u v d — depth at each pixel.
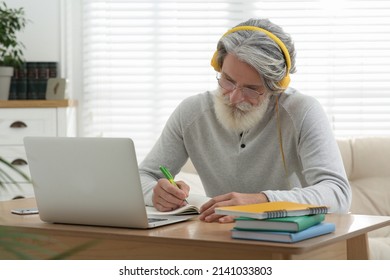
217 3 4.48
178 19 4.48
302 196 1.97
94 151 1.76
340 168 2.18
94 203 1.80
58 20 4.39
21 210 2.12
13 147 3.95
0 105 3.93
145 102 4.50
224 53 2.24
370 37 4.47
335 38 4.46
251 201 1.89
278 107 2.37
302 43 4.47
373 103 4.48
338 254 1.87
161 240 1.64
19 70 4.15
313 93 4.49
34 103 3.95
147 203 2.20
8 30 4.08
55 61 4.32
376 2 4.46
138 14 4.46
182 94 4.50
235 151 2.44
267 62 2.11
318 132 2.26
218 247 1.57
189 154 2.54
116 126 4.50
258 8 4.47
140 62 4.48
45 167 1.86
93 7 4.43
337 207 2.05
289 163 2.37
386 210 3.53
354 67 4.48
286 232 1.55
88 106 4.45
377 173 3.65
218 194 2.49
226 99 2.27
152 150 2.57
